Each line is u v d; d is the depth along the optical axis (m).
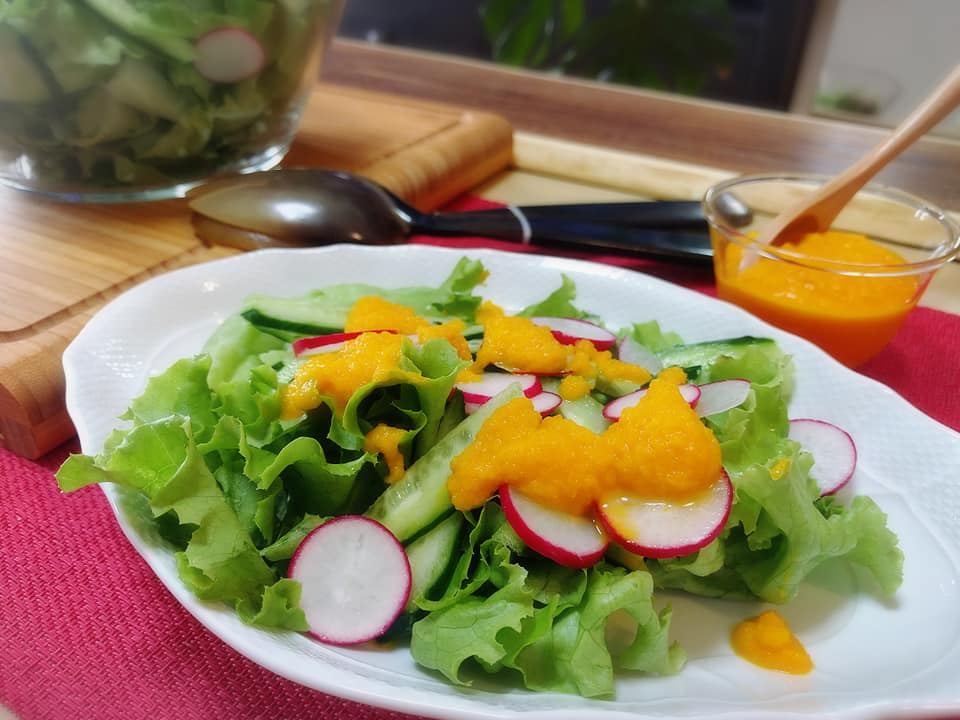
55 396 0.22
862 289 0.27
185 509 0.16
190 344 0.24
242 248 0.30
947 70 0.69
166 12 0.27
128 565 0.19
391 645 0.17
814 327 0.27
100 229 0.30
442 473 0.18
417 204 0.36
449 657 0.15
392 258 0.28
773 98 0.78
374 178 0.35
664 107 0.51
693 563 0.17
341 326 0.23
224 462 0.18
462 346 0.22
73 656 0.17
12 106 0.28
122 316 0.23
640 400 0.18
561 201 0.39
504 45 0.73
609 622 0.17
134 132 0.30
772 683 0.16
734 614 0.18
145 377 0.22
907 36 0.69
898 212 0.33
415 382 0.18
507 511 0.17
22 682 0.16
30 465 0.22
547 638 0.16
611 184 0.41
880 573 0.18
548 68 0.77
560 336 0.24
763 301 0.28
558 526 0.17
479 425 0.18
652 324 0.26
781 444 0.19
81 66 0.27
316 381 0.19
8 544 0.19
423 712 0.14
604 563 0.17
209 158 0.33
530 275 0.28
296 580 0.16
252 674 0.17
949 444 0.20
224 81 0.30
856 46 0.72
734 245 0.29
